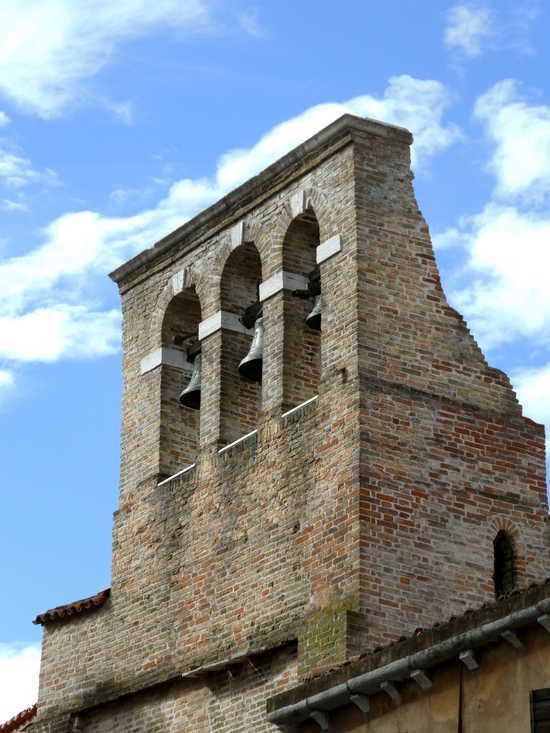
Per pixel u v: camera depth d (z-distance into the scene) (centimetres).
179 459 4378
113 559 4388
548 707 2789
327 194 4075
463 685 2922
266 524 3978
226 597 4025
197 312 4494
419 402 3897
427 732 2969
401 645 3019
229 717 3931
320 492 3862
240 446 4119
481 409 3962
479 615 2891
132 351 4550
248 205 4291
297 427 3978
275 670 3847
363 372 3866
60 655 4438
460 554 3825
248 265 4344
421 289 3994
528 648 2836
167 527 4259
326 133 4091
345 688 3091
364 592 3700
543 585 2809
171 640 4141
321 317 4016
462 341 3997
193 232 4441
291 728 3216
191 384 4353
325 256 4028
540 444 4003
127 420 4497
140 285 4581
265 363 4119
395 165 4075
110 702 4262
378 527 3759
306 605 3809
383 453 3822
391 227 4012
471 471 3900
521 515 3928
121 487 4441
